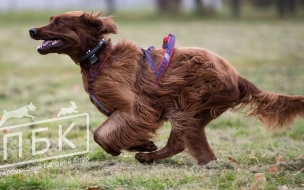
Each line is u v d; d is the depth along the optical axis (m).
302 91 22.59
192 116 10.88
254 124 17.36
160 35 45.94
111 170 10.72
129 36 44.50
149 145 11.46
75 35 10.61
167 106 10.91
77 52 10.75
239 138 15.23
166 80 10.70
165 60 10.73
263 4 75.94
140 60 10.83
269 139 14.74
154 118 10.80
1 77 29.53
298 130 15.94
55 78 29.44
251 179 9.84
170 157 12.12
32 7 78.56
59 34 10.59
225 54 37.66
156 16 66.12
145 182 9.80
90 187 9.21
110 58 10.72
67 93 24.09
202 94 10.71
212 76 10.67
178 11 69.81
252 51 38.94
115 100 10.52
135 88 10.70
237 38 45.44
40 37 10.59
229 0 78.50
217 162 11.14
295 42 43.25
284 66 32.78
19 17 61.28
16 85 26.38
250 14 70.25
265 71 30.27
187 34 47.31
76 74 31.16
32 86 26.12
